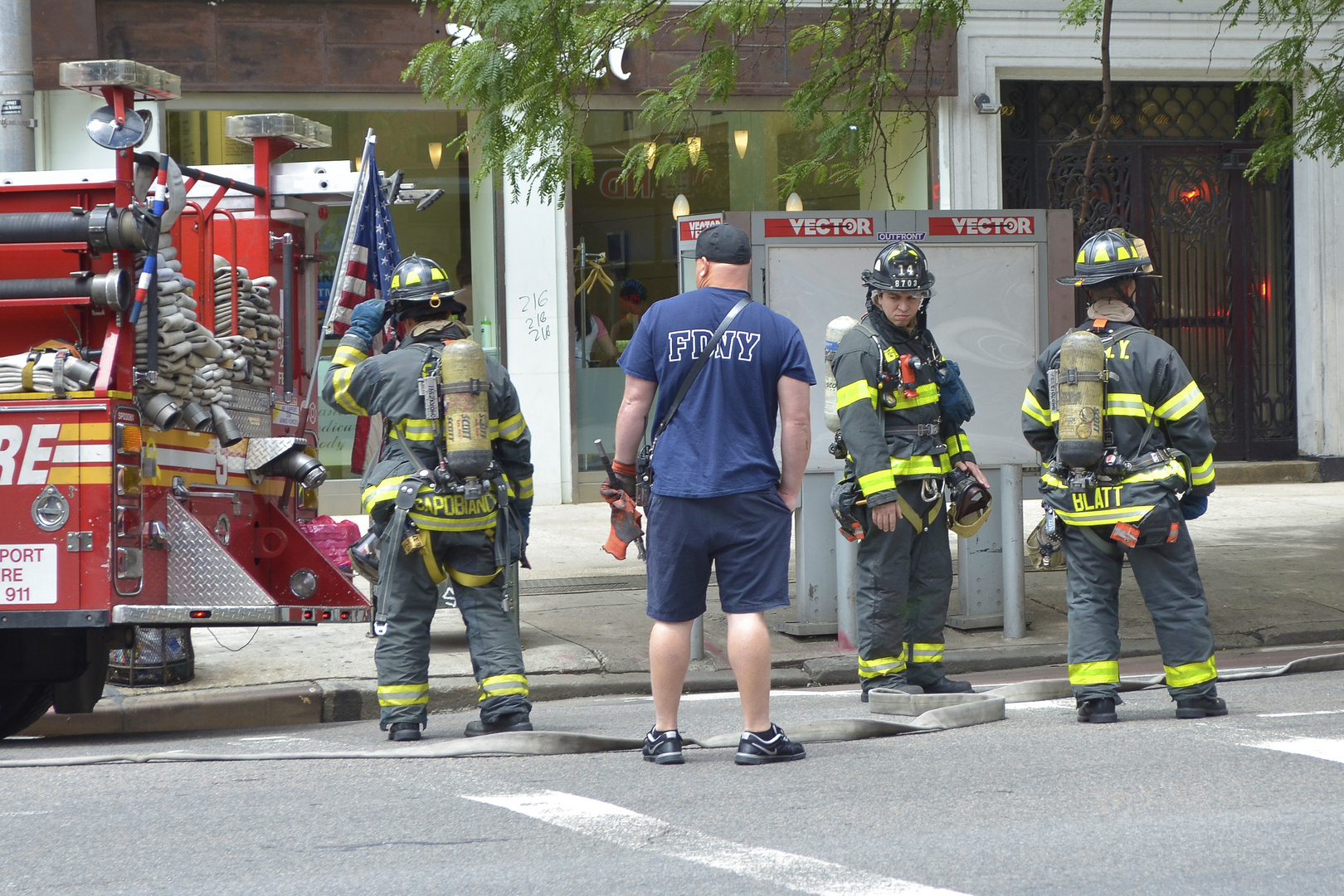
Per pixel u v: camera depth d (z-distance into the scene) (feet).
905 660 92.07
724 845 55.21
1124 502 78.13
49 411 81.41
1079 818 58.03
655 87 191.11
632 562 150.30
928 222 119.14
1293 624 119.24
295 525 101.76
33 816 62.80
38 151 176.96
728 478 68.13
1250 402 214.28
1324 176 208.95
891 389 86.43
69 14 175.73
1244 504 183.93
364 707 101.04
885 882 49.80
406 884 51.01
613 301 194.70
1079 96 210.38
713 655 113.50
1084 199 150.92
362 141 187.01
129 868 54.03
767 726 70.59
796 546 118.52
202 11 179.52
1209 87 212.43
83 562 81.41
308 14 182.50
